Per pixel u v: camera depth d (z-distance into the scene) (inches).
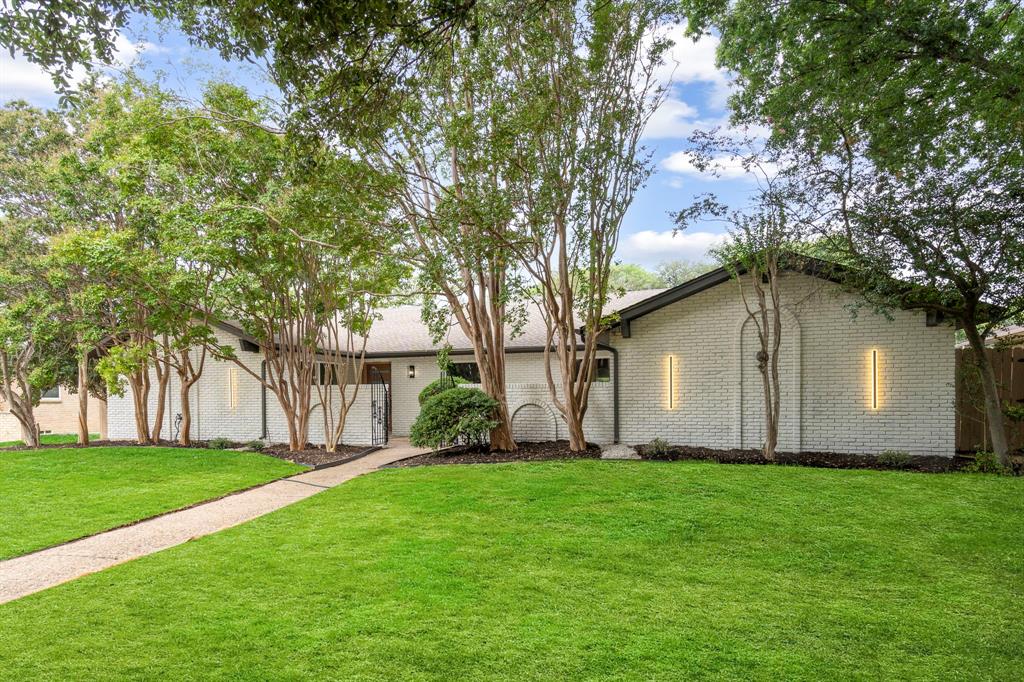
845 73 293.9
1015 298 342.6
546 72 407.5
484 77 386.9
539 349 591.2
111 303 537.3
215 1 172.1
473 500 315.6
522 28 380.2
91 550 256.8
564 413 467.5
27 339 555.2
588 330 453.4
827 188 366.0
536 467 396.5
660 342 503.2
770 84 351.9
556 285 535.8
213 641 159.5
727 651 153.0
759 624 169.2
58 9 173.2
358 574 211.5
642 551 233.9
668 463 399.9
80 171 491.5
